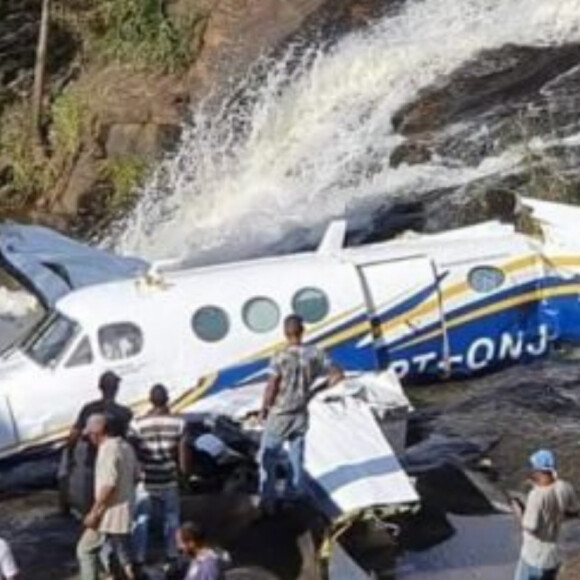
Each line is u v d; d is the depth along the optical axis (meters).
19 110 88.12
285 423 42.72
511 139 66.81
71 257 61.31
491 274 53.03
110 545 38.25
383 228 64.19
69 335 49.69
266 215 70.56
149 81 82.56
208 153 77.00
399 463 44.22
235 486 45.56
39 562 42.69
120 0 85.75
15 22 92.75
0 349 55.94
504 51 72.56
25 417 48.97
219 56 81.06
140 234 75.00
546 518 35.56
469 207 63.41
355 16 78.00
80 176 80.56
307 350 42.94
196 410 48.91
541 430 48.94
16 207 83.38
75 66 88.12
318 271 51.53
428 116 70.44
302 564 41.19
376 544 41.69
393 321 51.81
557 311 53.72
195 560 34.41
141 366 49.56
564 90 68.50
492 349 53.16
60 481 45.12
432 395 52.31
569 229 54.06
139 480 39.44
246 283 50.97
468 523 43.00
